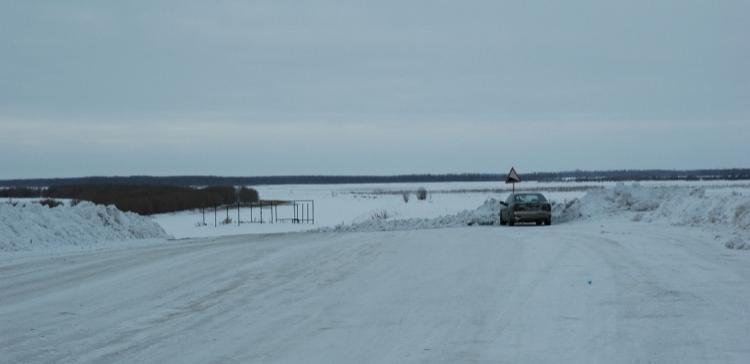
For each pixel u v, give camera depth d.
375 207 83.62
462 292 13.85
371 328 10.76
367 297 13.48
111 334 10.50
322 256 20.80
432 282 15.26
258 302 13.09
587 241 23.75
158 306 12.77
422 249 22.48
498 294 13.50
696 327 10.33
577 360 8.66
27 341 10.09
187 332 10.59
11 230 24.83
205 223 57.44
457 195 123.94
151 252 22.89
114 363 8.84
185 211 82.38
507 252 21.00
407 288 14.50
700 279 14.61
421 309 12.20
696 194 35.56
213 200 91.62
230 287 14.91
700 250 19.75
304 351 9.36
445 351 9.24
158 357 9.12
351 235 30.03
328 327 10.87
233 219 64.88
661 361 8.55
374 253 21.42
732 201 27.95
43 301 13.45
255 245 25.25
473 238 26.67
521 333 10.19
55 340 10.14
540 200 36.00
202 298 13.59
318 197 124.06
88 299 13.62
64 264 19.42
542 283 14.66
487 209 41.50
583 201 39.88
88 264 19.38
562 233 28.12
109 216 30.97
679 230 26.58
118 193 95.69
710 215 28.16
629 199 39.06
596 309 11.80
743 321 10.66
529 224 36.78
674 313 11.34
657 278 14.86
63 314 12.12
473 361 8.71
